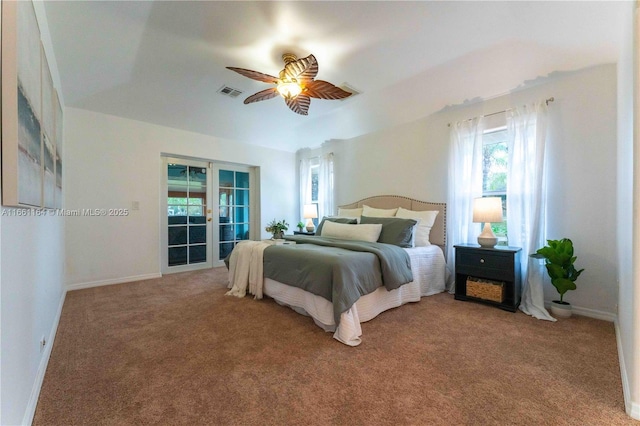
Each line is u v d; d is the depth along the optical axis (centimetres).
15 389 108
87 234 347
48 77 194
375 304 248
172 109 385
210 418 126
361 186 463
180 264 447
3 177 99
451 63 280
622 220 195
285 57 266
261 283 297
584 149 255
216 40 248
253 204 548
